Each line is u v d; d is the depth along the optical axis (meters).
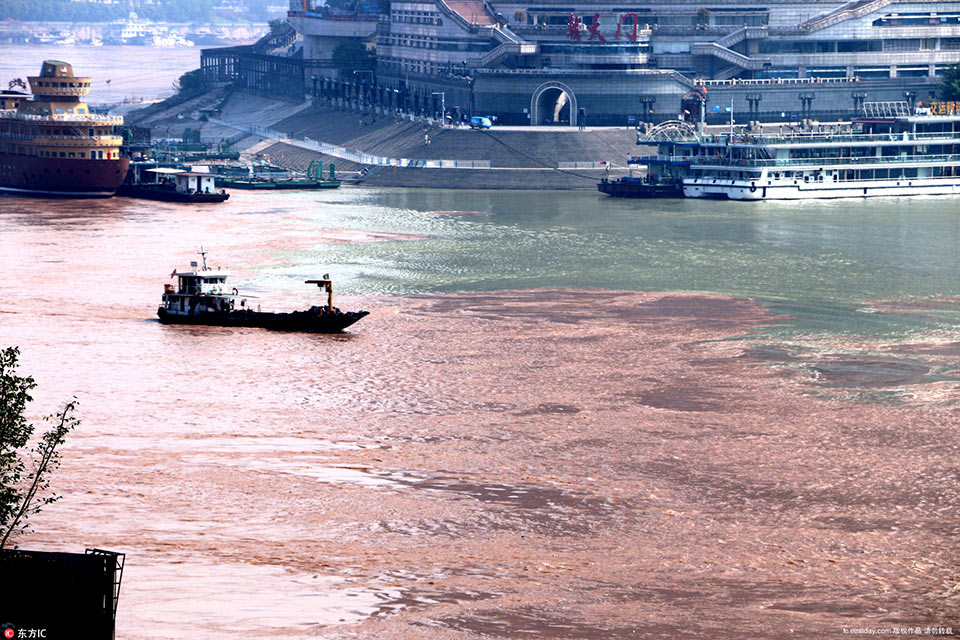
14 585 146.62
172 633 162.75
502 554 192.62
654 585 182.62
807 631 168.75
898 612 174.88
